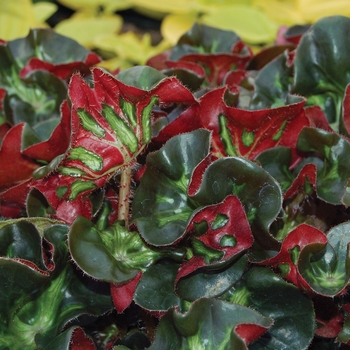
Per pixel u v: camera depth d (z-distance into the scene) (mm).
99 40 1216
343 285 652
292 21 1222
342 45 756
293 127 726
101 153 682
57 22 1557
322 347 703
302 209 724
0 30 1056
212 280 658
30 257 665
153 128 717
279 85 784
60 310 671
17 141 729
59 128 703
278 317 664
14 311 660
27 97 811
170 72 766
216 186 655
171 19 1255
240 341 613
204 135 678
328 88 765
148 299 661
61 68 804
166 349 643
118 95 674
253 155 734
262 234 657
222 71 861
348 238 679
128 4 1382
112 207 719
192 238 664
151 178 683
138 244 674
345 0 1197
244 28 1137
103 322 704
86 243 652
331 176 708
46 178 682
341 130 745
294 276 667
